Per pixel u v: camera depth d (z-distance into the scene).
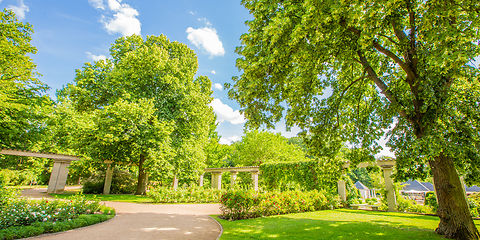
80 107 18.62
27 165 27.14
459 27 4.50
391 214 10.63
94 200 9.20
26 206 6.70
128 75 17.86
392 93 6.48
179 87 18.69
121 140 15.53
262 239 5.55
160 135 16.00
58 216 6.81
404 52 6.04
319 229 6.72
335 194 14.34
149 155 14.70
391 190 12.37
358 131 8.62
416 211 12.13
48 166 29.14
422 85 5.36
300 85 7.78
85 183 20.70
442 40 4.49
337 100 8.83
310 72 7.43
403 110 6.28
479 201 11.38
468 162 5.64
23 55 12.22
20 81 12.31
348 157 8.81
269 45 6.58
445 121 5.19
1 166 25.58
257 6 7.04
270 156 31.73
